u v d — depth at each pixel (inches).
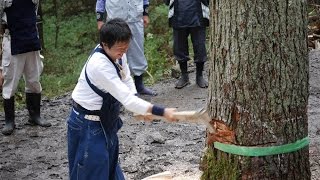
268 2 119.4
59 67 428.1
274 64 122.2
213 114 131.0
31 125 252.2
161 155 204.7
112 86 128.6
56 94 350.6
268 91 123.4
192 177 176.6
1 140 233.1
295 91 125.4
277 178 128.0
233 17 122.6
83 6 548.7
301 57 125.0
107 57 130.9
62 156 213.6
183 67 294.7
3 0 217.3
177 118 123.5
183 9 275.4
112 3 265.3
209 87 133.2
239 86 124.6
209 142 133.7
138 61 275.7
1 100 327.9
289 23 121.4
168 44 432.8
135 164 196.4
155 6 510.9
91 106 133.6
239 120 126.3
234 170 128.9
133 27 269.1
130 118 253.4
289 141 127.0
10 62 227.8
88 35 498.9
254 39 121.3
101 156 135.0
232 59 124.5
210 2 129.9
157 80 342.0
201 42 283.6
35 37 228.2
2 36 225.0
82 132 135.2
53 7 544.4
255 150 126.1
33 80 240.4
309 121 231.0
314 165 178.9
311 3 460.1
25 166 204.5
